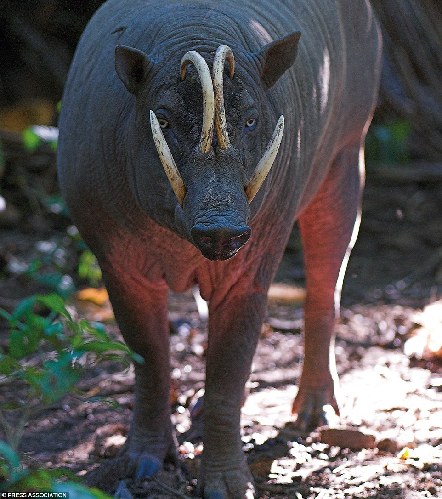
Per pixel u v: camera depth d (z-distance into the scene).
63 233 16.44
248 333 8.58
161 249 8.36
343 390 11.11
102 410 10.70
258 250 8.44
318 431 9.80
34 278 13.31
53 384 9.43
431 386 11.16
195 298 14.64
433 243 16.88
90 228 8.57
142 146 7.51
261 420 10.23
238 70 7.35
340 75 9.88
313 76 9.02
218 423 8.55
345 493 8.56
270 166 7.05
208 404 8.57
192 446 9.60
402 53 19.56
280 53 7.69
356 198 10.77
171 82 7.29
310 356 10.39
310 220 10.54
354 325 13.67
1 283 14.66
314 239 10.56
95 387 11.34
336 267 10.55
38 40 21.00
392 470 8.98
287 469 9.09
